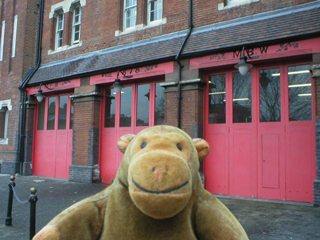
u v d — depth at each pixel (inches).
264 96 285.0
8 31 535.2
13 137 489.7
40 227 195.0
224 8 311.7
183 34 335.9
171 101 319.9
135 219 56.5
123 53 376.8
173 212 47.3
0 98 525.0
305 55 255.0
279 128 274.5
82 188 343.6
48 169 458.6
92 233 60.9
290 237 164.9
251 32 279.4
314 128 257.4
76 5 474.3
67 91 446.6
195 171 58.0
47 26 503.5
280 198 267.3
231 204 250.4
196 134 299.7
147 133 58.1
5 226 196.7
